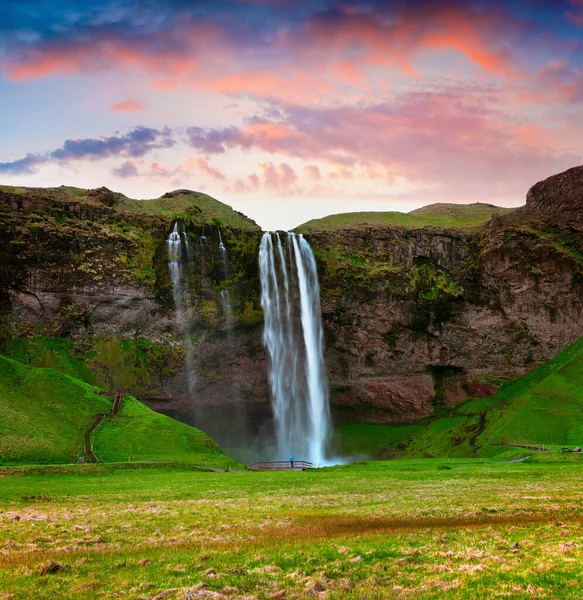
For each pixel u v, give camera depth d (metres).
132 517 38.81
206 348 139.38
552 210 172.38
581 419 120.19
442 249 155.75
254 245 145.00
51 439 93.31
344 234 154.25
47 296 127.00
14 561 24.27
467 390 151.12
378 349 149.00
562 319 150.50
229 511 41.94
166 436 103.62
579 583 18.91
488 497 47.94
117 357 128.50
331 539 28.69
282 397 144.25
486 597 18.25
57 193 151.88
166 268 135.88
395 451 140.38
